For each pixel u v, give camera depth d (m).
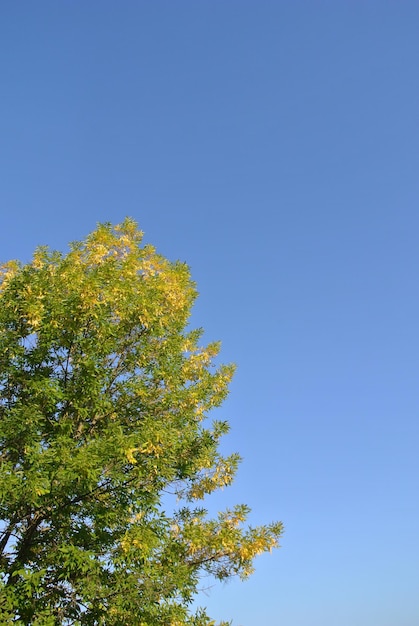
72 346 10.84
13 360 10.58
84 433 10.98
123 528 10.16
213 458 12.08
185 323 13.12
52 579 9.63
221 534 10.88
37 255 12.20
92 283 10.74
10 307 10.66
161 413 11.67
